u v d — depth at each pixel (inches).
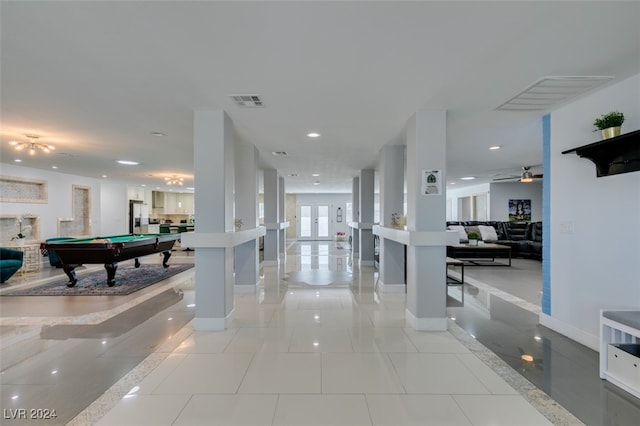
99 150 209.6
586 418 76.2
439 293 134.9
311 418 76.6
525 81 102.2
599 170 109.8
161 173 328.2
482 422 75.1
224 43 79.2
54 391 88.7
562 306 128.9
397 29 73.4
